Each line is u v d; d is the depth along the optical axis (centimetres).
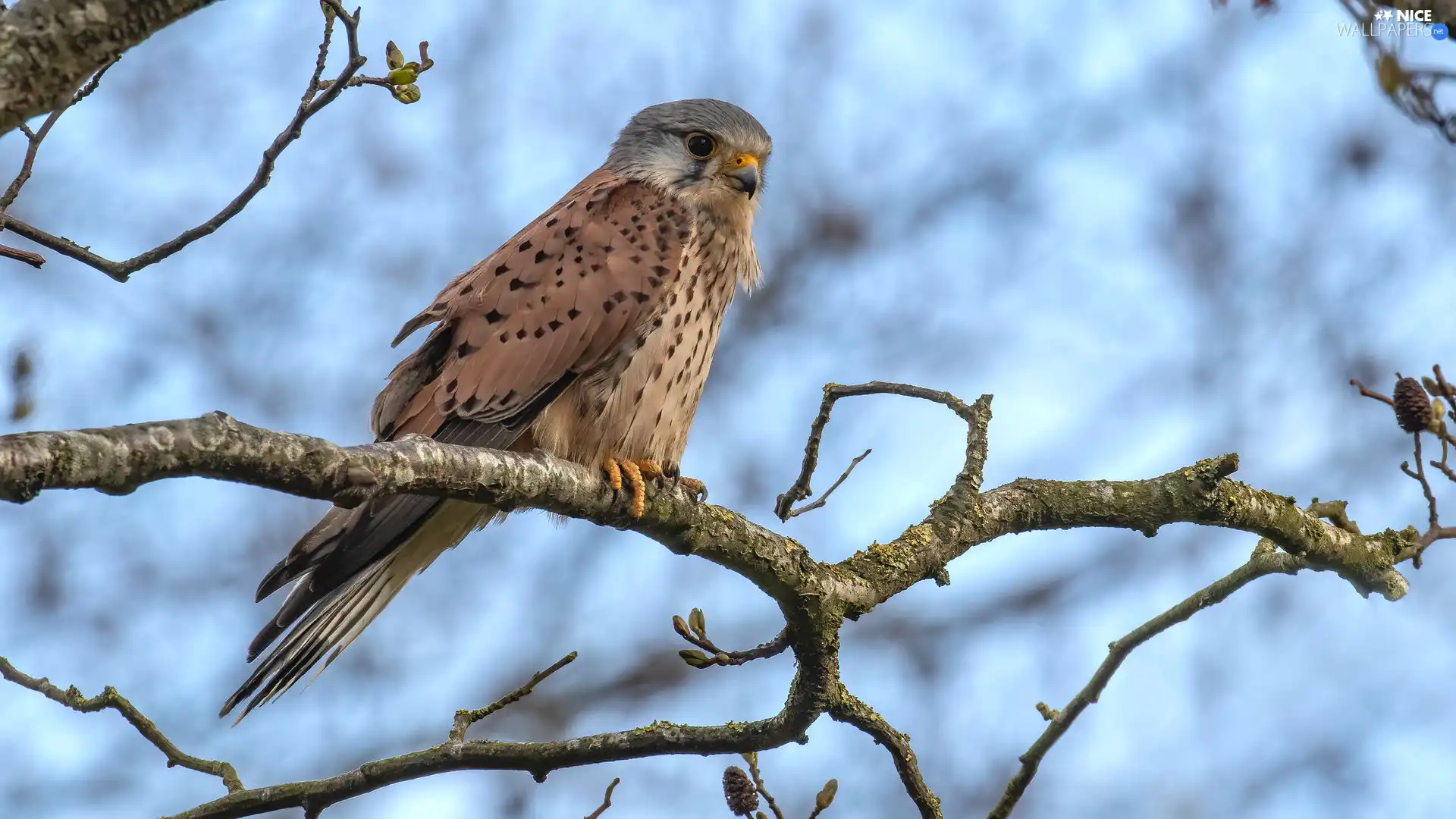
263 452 529
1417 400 845
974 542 873
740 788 819
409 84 688
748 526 796
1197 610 877
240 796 801
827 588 796
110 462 481
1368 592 950
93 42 494
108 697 820
